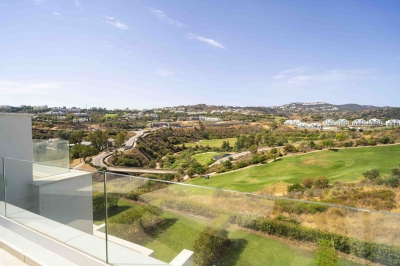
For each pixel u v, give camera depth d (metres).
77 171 4.77
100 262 2.74
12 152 5.12
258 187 36.81
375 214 2.55
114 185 3.28
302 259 2.83
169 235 3.30
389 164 39.59
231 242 3.18
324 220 2.76
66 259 2.99
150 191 3.38
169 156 59.75
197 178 45.81
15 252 3.18
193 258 3.23
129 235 3.29
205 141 79.44
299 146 56.50
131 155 54.66
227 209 3.20
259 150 60.00
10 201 4.09
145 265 2.70
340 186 30.31
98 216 3.38
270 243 2.97
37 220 3.53
